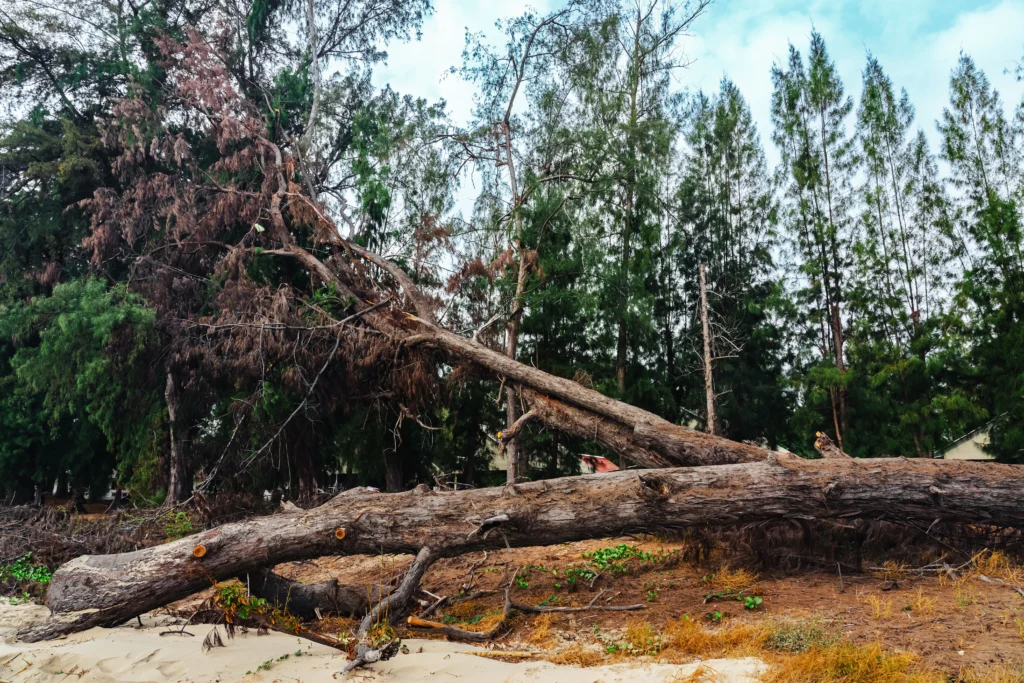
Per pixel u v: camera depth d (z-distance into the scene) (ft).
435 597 30.42
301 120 82.53
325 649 24.04
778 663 19.49
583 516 30.91
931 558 31.99
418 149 68.64
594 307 59.36
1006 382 59.06
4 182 75.00
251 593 30.35
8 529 46.34
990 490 29.81
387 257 63.41
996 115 65.26
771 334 77.15
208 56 71.20
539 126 64.69
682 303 83.05
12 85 78.84
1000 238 61.11
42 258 74.64
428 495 31.76
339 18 85.05
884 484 30.25
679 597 28.91
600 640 24.07
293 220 61.72
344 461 69.00
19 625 30.35
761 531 33.30
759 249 85.35
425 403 54.03
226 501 51.88
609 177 61.98
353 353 52.75
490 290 58.18
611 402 42.98
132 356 55.57
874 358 68.08
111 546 42.01
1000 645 19.83
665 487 30.66
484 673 20.22
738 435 75.25
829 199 76.95
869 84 74.08
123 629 28.40
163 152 69.41
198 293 62.08
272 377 56.75
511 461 56.03
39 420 71.82
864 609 25.04
